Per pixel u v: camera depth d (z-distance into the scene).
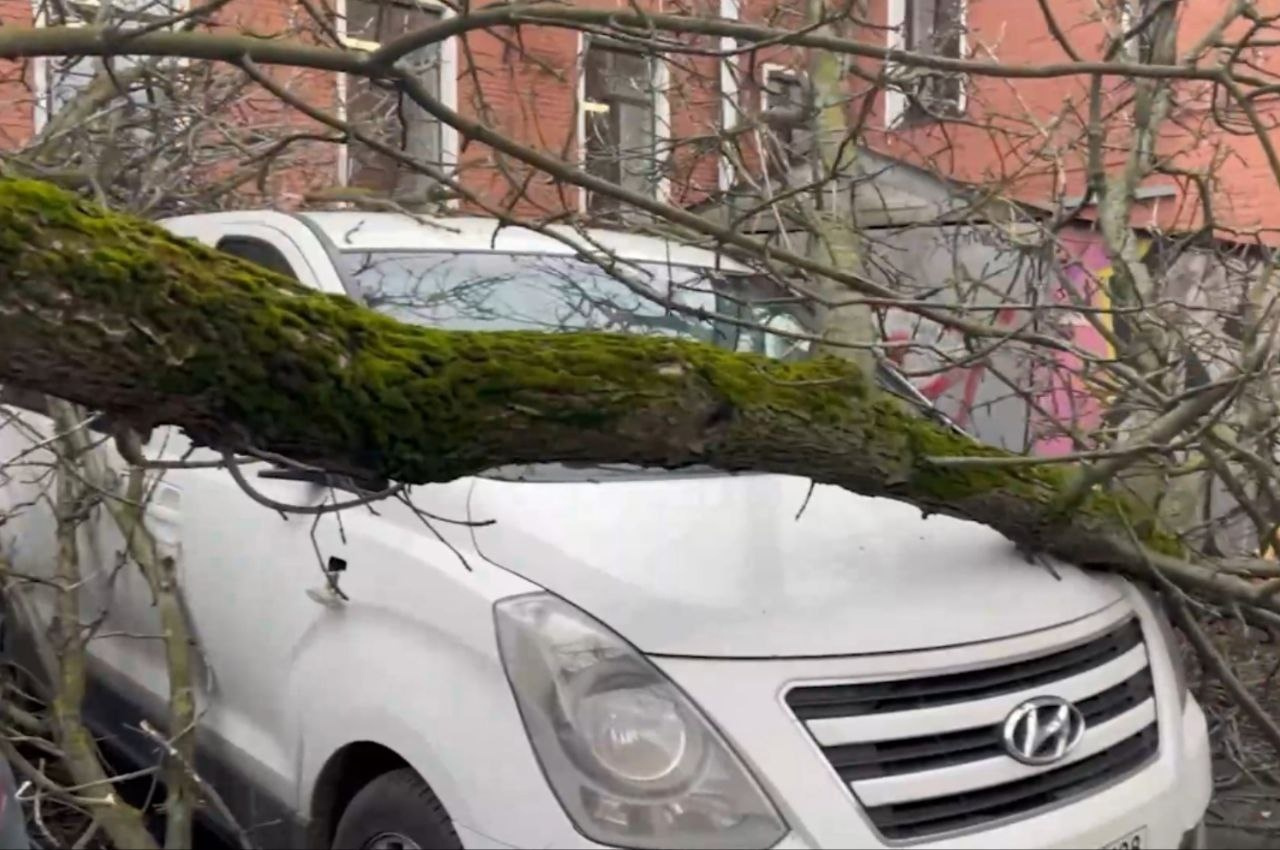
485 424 2.50
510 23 2.93
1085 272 5.06
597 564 2.65
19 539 4.69
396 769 2.79
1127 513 3.42
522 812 2.37
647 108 4.97
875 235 5.23
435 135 5.39
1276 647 4.58
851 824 2.37
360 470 2.48
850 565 2.83
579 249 3.40
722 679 2.43
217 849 3.92
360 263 3.60
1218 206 7.67
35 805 3.20
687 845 2.29
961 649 2.63
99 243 2.15
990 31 9.47
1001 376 4.16
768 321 4.02
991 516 3.06
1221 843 3.93
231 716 3.42
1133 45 5.22
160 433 3.98
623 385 2.61
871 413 2.96
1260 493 4.36
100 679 4.20
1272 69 8.56
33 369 2.15
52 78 5.27
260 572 3.27
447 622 2.63
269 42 2.91
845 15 3.36
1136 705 2.93
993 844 2.49
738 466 2.87
